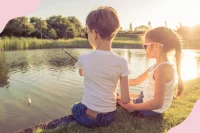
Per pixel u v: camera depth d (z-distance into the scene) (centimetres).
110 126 198
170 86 198
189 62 1007
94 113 188
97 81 182
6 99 478
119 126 199
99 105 186
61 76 744
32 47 1978
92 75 181
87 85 187
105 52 178
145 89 209
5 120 369
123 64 181
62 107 446
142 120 212
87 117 191
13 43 1856
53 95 522
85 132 188
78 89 577
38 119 384
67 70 875
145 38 204
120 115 219
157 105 190
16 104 450
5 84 625
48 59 1240
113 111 197
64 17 2934
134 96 241
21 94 523
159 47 194
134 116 219
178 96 223
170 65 194
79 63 188
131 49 2027
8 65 998
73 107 204
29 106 441
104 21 170
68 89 576
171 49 196
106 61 177
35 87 593
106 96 185
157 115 221
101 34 174
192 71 787
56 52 1655
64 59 1248
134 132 192
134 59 1205
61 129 192
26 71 848
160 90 189
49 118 392
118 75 183
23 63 1069
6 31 1922
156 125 206
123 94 186
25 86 604
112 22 171
